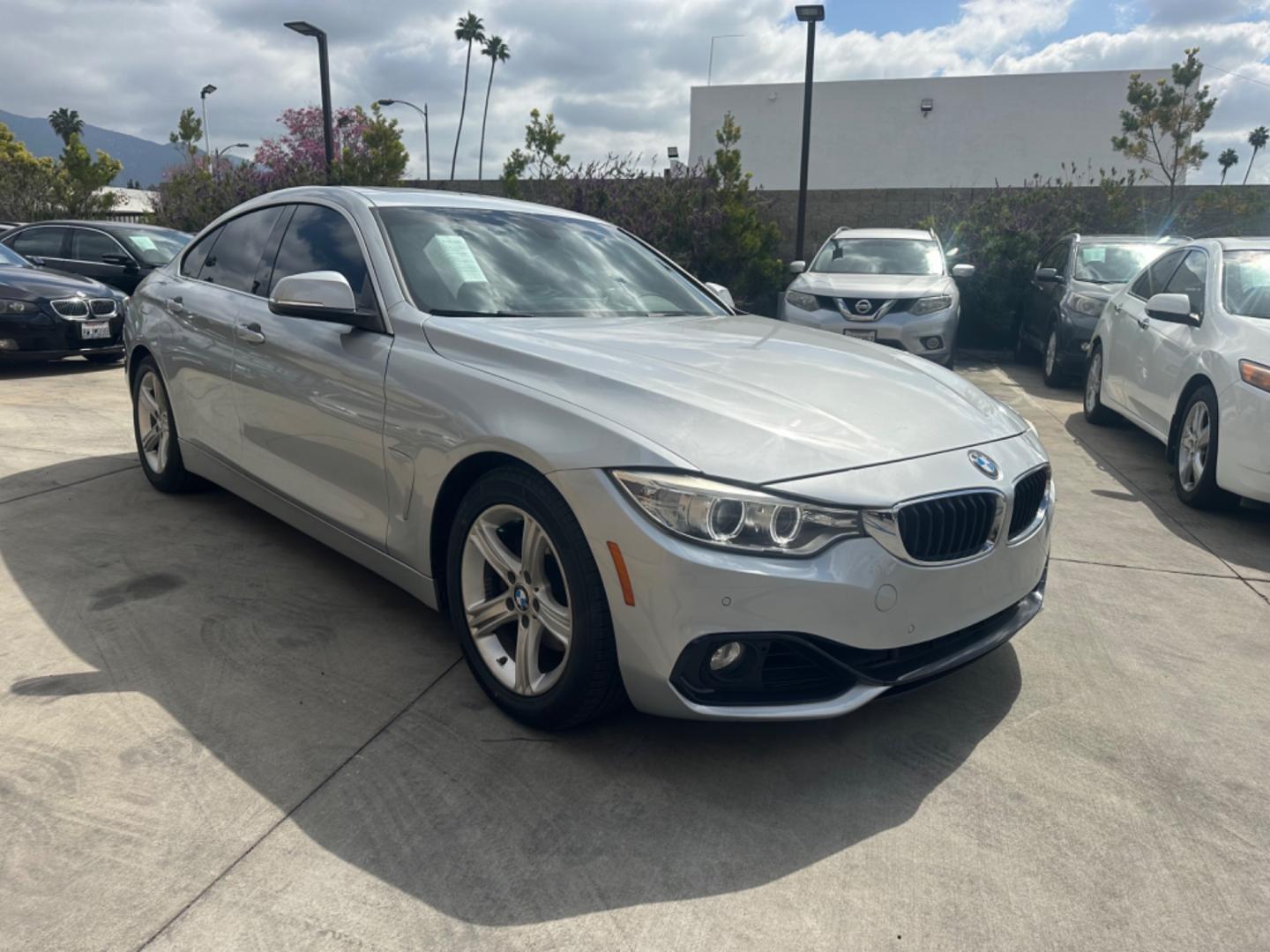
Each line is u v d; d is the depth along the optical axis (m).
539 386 2.55
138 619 3.25
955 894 2.06
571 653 2.41
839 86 33.53
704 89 34.62
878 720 2.79
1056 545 4.54
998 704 2.92
